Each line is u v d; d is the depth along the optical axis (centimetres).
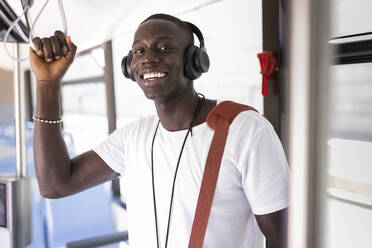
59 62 78
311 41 20
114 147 88
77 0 101
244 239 73
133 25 151
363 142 92
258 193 66
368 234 93
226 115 71
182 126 75
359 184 93
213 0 125
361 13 88
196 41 154
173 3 122
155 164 76
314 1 19
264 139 67
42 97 81
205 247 69
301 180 21
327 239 22
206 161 69
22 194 130
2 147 288
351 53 90
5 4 83
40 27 119
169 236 71
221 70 146
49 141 82
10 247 126
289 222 22
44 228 201
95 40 184
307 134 20
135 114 215
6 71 339
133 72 75
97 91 262
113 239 173
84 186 89
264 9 111
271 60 107
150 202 76
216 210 69
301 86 20
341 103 95
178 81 71
